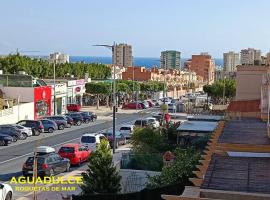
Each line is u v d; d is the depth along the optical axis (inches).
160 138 1173.1
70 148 1207.6
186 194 401.1
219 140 591.8
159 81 4741.6
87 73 3690.9
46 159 1039.0
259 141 579.5
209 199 366.0
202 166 486.9
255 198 373.4
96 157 796.0
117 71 4798.2
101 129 2065.7
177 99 4055.1
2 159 1302.9
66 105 2827.3
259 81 1357.0
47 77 3457.2
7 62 3223.4
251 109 1165.7
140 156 938.1
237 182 403.9
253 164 462.3
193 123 1374.3
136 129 1215.6
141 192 697.0
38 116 2384.4
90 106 3339.1
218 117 1550.2
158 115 2415.1
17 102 2292.1
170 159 930.1
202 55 7642.7
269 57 845.2
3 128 1676.9
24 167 1034.1
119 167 964.0
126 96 3710.6
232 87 3225.9
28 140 1704.0
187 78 5994.1
